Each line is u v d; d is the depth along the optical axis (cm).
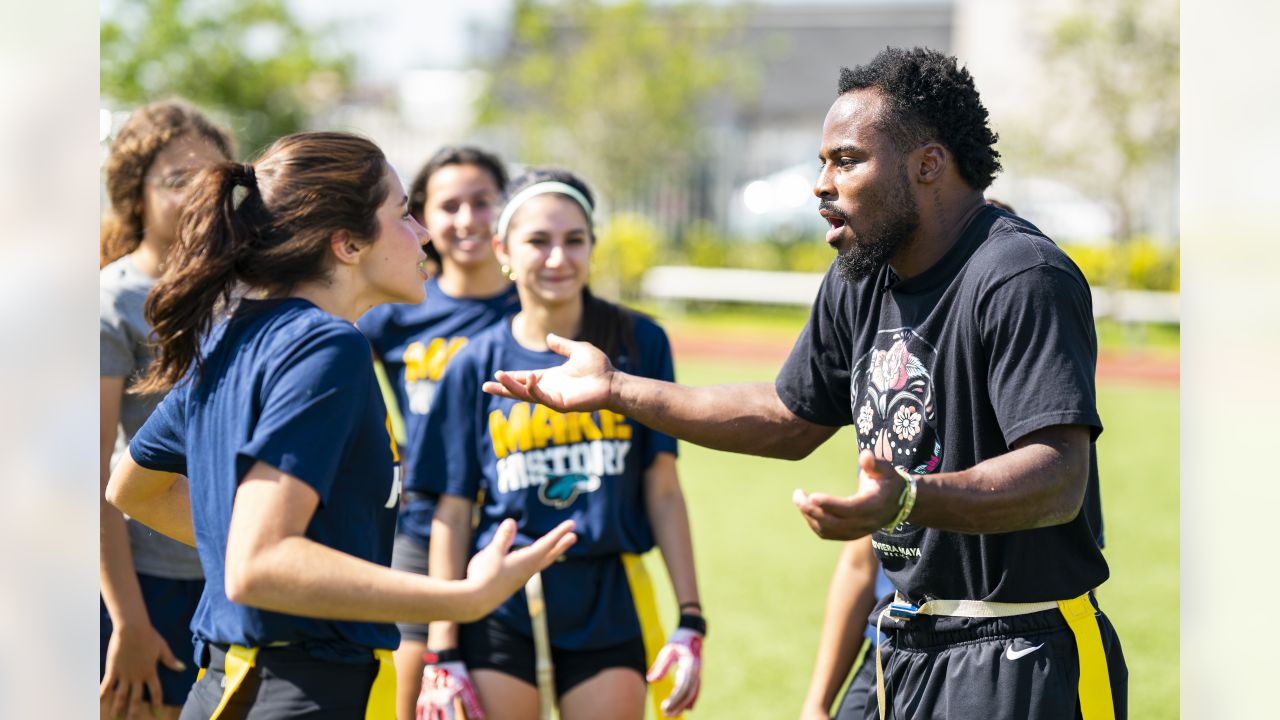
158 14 3127
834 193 400
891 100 392
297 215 379
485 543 556
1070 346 361
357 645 376
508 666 536
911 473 403
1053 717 387
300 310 369
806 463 1563
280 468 342
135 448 400
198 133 558
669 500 563
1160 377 2267
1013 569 392
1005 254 376
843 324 438
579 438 549
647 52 3862
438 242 689
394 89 3966
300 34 3331
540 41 3928
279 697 363
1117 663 407
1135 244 3039
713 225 4022
